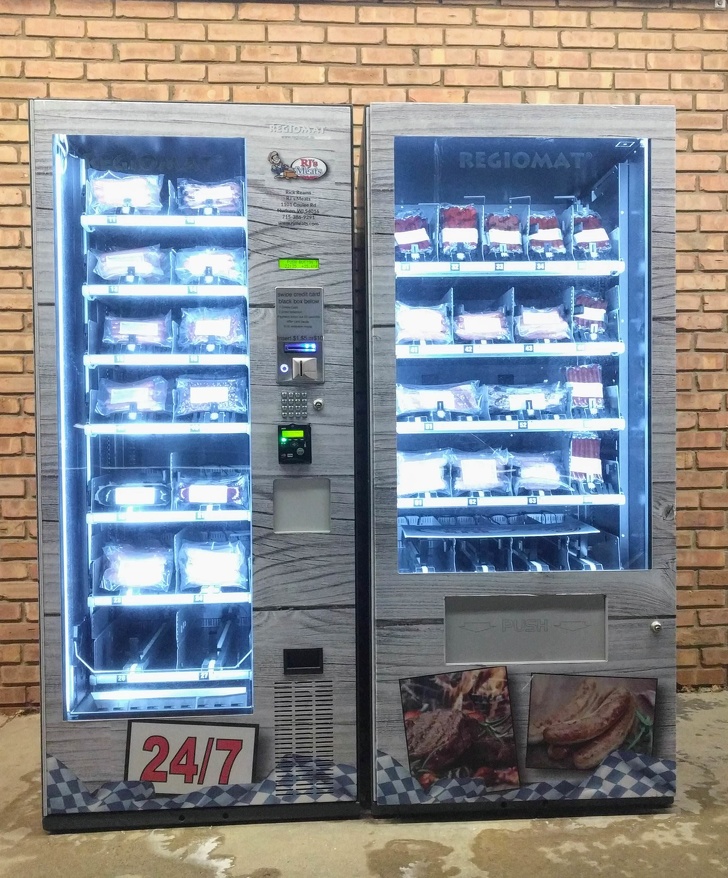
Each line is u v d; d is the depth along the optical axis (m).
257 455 2.00
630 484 2.14
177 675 2.05
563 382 2.32
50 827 1.99
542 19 2.86
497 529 2.26
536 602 2.04
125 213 2.11
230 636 2.31
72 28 2.74
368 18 2.81
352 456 2.02
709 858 1.88
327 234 2.01
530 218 2.29
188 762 2.01
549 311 2.28
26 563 2.81
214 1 2.76
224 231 2.23
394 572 2.02
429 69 2.83
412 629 2.02
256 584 2.01
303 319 2.01
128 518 2.03
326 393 2.02
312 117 2.00
